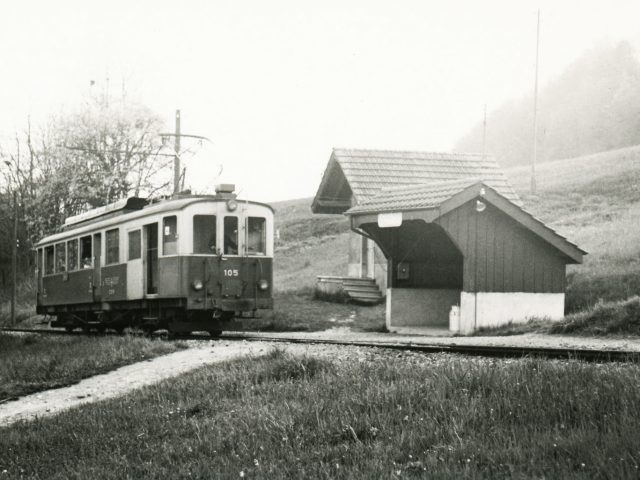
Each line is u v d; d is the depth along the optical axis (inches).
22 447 388.2
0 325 1657.2
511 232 908.6
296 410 357.7
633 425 267.7
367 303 1187.3
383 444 295.1
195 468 300.4
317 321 1068.5
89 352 715.4
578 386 322.7
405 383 369.7
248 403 397.4
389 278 989.2
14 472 341.4
